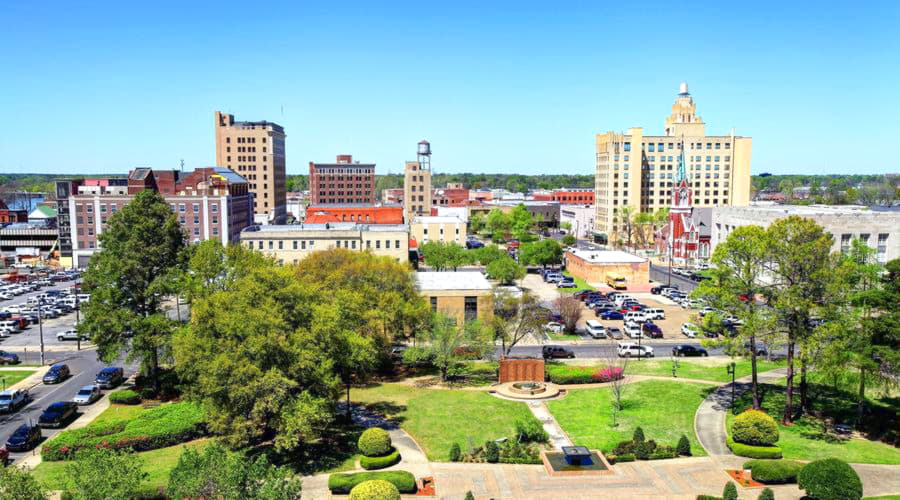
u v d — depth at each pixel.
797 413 61.97
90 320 69.06
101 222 163.00
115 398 69.12
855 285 62.25
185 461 35.91
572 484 48.16
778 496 45.69
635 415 62.72
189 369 54.78
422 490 47.25
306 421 49.41
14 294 131.62
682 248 179.88
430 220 178.75
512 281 148.00
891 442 54.81
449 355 74.12
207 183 167.00
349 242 131.25
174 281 71.50
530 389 70.31
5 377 79.00
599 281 144.75
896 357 53.06
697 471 50.09
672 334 99.00
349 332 62.91
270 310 52.31
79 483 34.84
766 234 60.53
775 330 60.19
